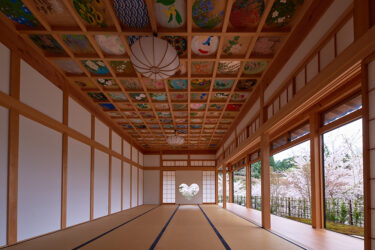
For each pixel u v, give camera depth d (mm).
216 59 3949
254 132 5375
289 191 10609
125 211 8078
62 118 4492
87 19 3068
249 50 3705
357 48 1901
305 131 4734
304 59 2914
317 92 2572
